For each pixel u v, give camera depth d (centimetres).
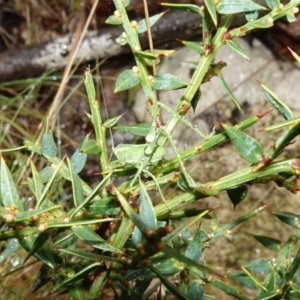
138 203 24
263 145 52
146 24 26
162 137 24
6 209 22
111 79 63
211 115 56
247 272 27
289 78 57
